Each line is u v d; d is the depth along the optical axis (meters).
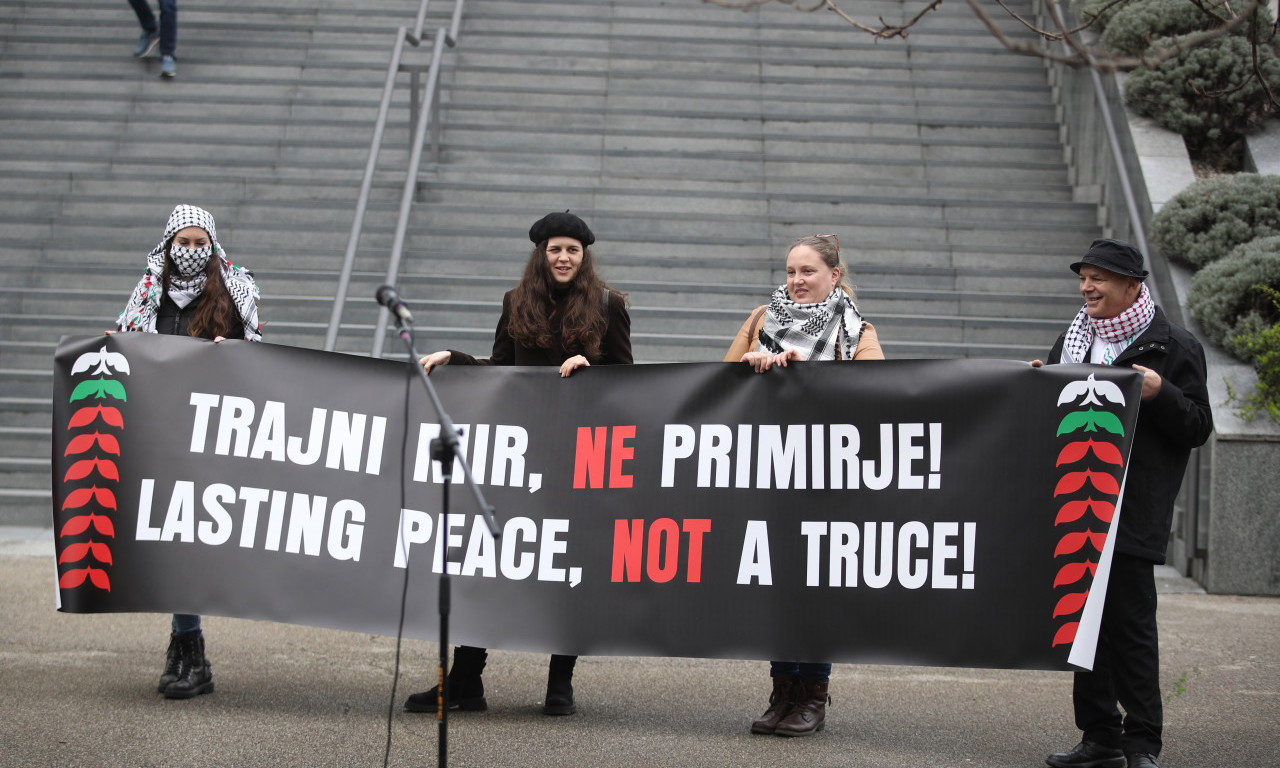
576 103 12.69
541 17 13.66
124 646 6.02
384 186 11.48
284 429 5.02
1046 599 4.41
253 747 4.45
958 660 4.48
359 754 4.39
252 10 13.77
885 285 10.69
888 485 4.63
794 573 4.67
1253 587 7.84
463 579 4.86
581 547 4.82
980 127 12.52
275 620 4.89
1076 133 11.97
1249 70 10.27
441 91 12.76
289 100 12.59
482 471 4.92
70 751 4.35
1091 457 4.39
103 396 5.02
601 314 5.03
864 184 11.82
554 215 5.01
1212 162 10.56
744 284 10.71
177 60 12.99
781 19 13.88
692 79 12.96
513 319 5.04
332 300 10.11
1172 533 8.48
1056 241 11.09
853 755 4.48
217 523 4.96
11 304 10.21
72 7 13.89
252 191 11.52
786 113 12.66
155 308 5.18
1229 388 8.07
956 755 4.52
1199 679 5.79
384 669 5.76
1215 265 8.70
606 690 5.48
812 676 4.79
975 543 4.52
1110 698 4.37
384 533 4.93
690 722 4.93
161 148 12.10
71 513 4.95
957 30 13.51
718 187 11.75
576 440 4.90
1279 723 5.05
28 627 6.32
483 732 4.71
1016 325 10.07
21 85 12.73
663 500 4.80
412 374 5.03
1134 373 4.34
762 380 4.80
